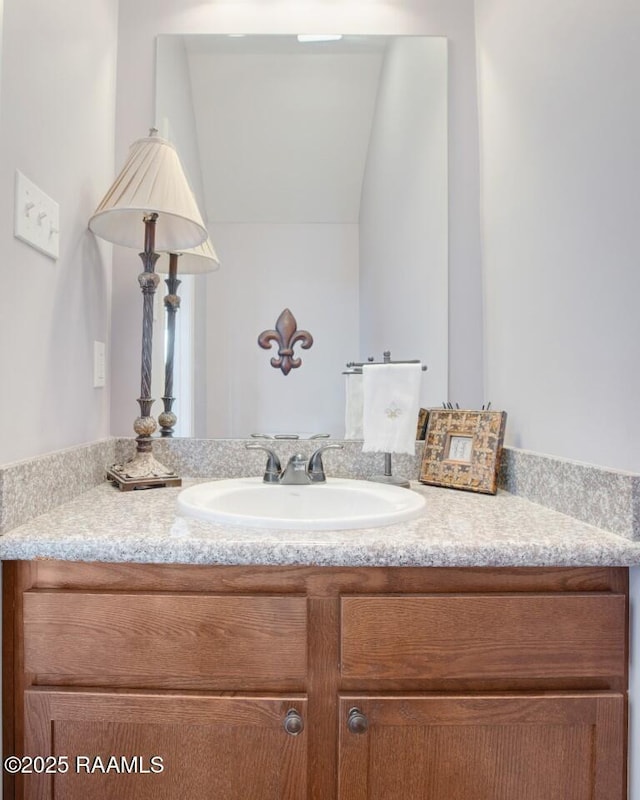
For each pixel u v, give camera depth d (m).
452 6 1.35
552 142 0.96
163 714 0.71
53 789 0.71
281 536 0.73
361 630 0.71
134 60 1.31
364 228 1.39
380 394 1.17
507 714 0.71
